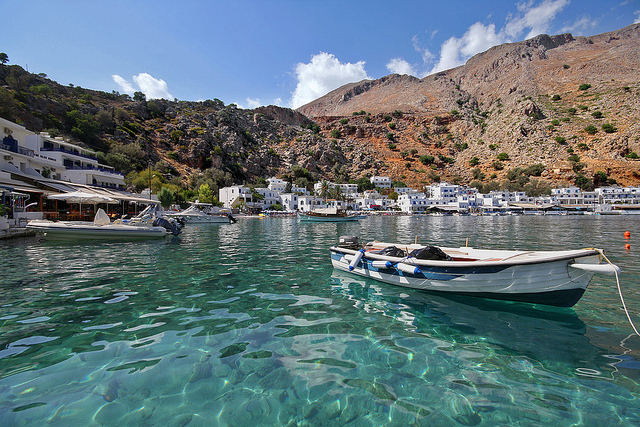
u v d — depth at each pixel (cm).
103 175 4556
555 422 350
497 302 741
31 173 3338
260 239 2417
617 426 343
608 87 17075
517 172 13162
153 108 12188
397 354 505
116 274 1088
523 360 486
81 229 1938
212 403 380
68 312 692
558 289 662
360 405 379
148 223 2514
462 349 522
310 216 5953
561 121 15288
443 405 380
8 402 376
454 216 9538
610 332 585
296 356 495
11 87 8000
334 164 15575
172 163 10131
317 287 919
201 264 1290
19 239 2048
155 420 349
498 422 350
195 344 534
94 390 403
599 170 11788
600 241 2180
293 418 356
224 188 9588
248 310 711
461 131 19350
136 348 518
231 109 16350
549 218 7425
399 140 18888
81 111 9312
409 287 870
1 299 786
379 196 12562
